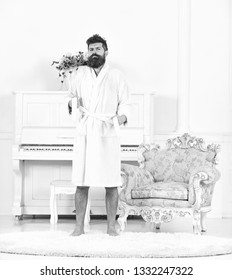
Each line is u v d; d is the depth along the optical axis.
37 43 8.09
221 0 8.11
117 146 5.79
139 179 6.38
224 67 8.12
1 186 8.00
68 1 8.11
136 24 8.12
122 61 8.09
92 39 5.79
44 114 7.64
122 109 5.76
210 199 6.37
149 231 6.59
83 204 5.85
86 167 5.71
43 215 8.03
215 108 8.12
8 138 8.01
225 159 8.08
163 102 8.12
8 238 5.61
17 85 8.09
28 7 8.10
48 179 7.68
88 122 5.72
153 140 7.75
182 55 8.12
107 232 5.88
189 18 8.09
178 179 6.59
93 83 5.75
